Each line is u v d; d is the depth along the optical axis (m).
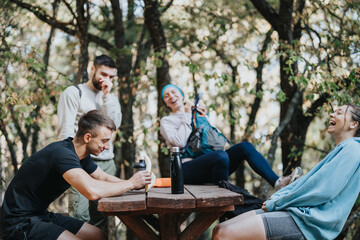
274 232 2.36
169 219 2.52
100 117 2.59
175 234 2.53
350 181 2.38
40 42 6.85
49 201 2.56
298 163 5.48
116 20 6.58
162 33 5.62
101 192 2.39
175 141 3.47
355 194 2.39
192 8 6.79
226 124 7.55
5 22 4.89
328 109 4.43
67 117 3.33
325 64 4.57
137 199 2.30
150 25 5.54
